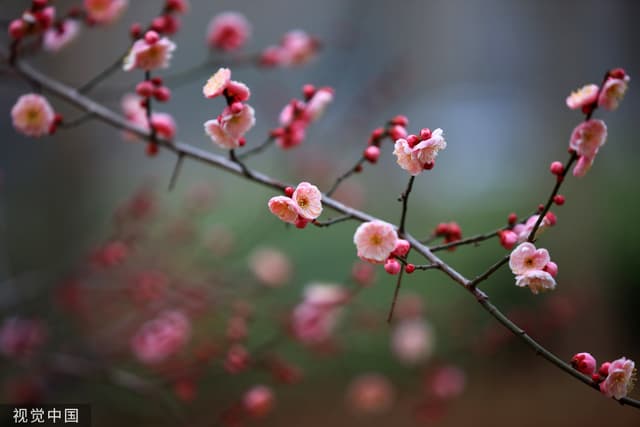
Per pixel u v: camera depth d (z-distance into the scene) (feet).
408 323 5.62
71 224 7.43
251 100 8.17
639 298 8.21
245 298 5.43
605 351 8.07
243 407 4.16
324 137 7.82
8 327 5.18
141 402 6.35
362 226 3.30
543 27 9.18
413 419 7.57
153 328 4.62
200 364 4.50
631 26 10.98
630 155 10.75
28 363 5.04
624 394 3.24
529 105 11.87
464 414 7.74
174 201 9.54
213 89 3.40
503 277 8.13
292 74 10.36
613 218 8.52
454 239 3.56
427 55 12.83
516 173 11.87
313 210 3.30
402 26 12.51
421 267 3.32
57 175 7.42
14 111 3.69
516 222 3.48
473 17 13.57
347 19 11.75
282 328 4.72
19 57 3.93
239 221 9.24
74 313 5.73
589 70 8.95
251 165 10.88
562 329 7.80
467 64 13.80
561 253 8.13
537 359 8.38
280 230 8.64
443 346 7.06
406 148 3.28
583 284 8.02
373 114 7.99
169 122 3.89
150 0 9.93
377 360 7.73
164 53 3.62
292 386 7.75
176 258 6.14
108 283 5.70
